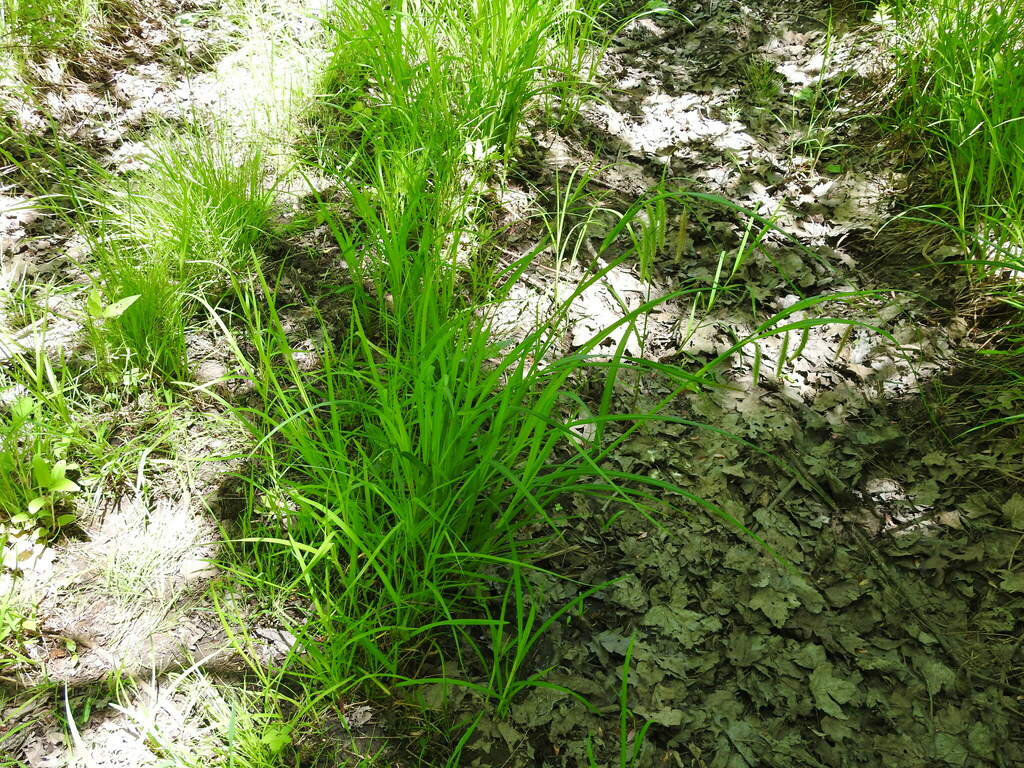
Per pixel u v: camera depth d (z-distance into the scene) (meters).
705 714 0.93
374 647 0.90
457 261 1.39
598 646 0.99
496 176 1.56
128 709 0.88
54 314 1.23
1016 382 1.20
